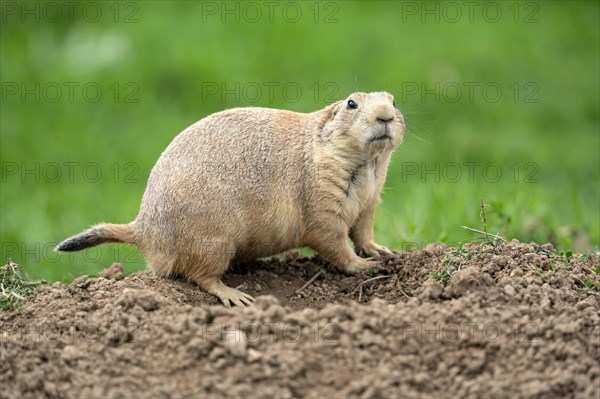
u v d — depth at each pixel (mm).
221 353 12922
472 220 22734
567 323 13375
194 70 35812
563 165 32438
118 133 33156
